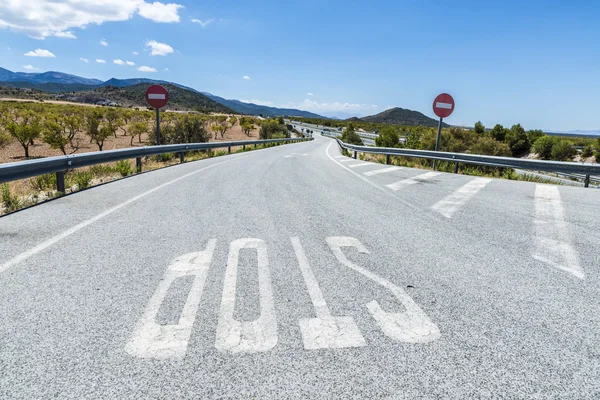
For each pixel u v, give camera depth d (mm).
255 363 2096
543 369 2082
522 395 1867
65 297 2889
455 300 2924
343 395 1845
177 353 2180
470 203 6816
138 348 2227
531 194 7812
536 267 3652
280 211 6047
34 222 5145
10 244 4176
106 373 1994
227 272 3426
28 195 7230
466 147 25984
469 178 10469
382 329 2480
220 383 1923
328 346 2273
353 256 3904
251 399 1806
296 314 2664
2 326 2461
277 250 4066
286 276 3346
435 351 2236
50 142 28469
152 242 4301
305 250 4082
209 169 12297
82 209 6008
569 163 9531
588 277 3420
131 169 11164
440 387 1918
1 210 6059
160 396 1821
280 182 9461
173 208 6168
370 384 1931
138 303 2801
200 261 3699
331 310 2730
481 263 3744
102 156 8852
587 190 8438
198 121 28406
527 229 5035
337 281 3250
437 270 3541
